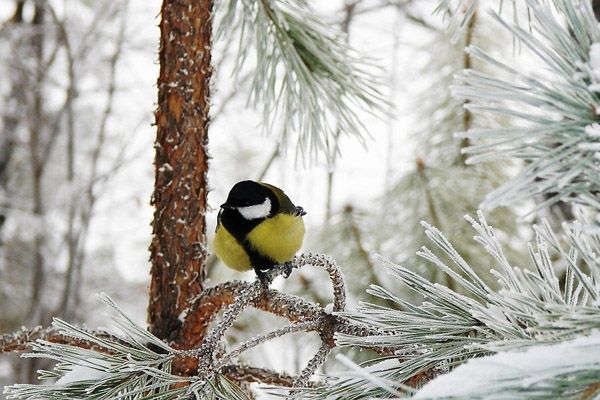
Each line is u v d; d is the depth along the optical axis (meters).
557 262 6.99
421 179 7.95
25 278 15.34
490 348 2.49
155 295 4.71
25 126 16.42
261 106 6.22
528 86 2.23
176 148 4.75
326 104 5.91
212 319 4.62
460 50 8.73
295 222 5.68
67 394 3.41
